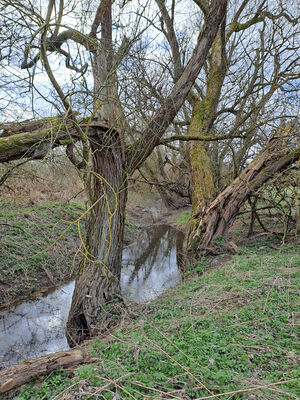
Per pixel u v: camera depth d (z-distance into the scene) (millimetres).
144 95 6480
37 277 9164
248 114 8891
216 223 8938
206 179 10148
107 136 5973
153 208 21734
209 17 6750
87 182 6086
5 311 7551
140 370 3225
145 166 19234
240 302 4734
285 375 2982
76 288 6020
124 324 5285
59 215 12914
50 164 7277
